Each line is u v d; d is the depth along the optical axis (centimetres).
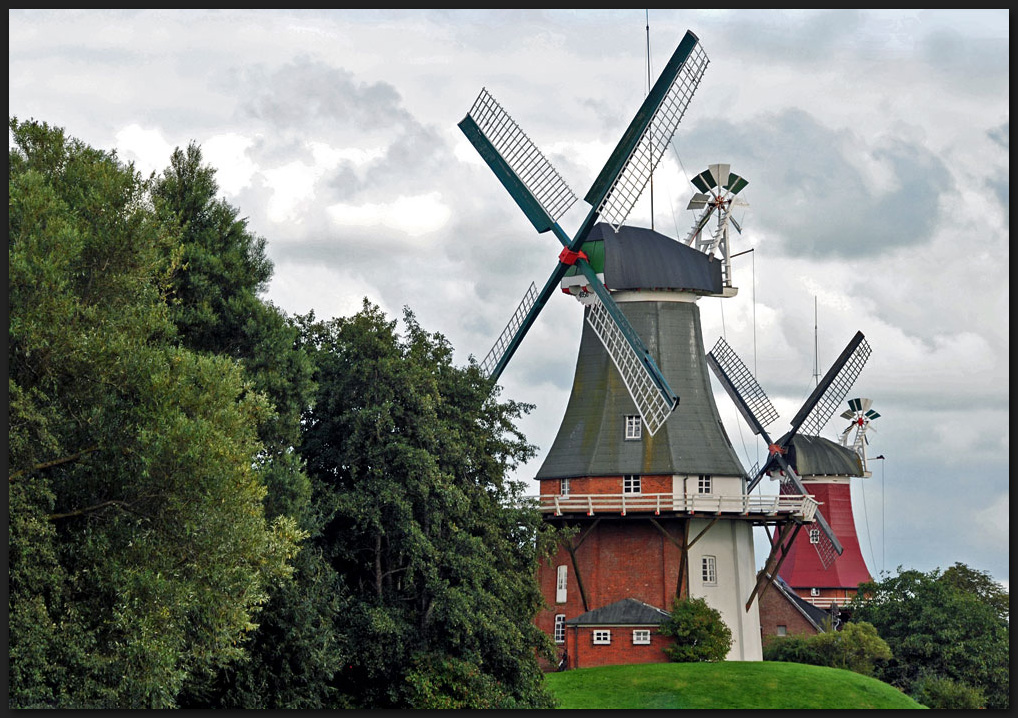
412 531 5631
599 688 6894
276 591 5216
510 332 7944
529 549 6338
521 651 6016
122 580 4156
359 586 5975
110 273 4484
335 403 5953
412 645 5781
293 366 5616
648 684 6931
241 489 4391
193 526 4253
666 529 7856
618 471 7862
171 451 4194
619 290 7981
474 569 5772
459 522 6012
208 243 5684
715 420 8050
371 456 5781
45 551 4081
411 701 5675
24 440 4134
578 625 7738
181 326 5425
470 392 6419
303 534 4794
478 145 7950
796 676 7125
